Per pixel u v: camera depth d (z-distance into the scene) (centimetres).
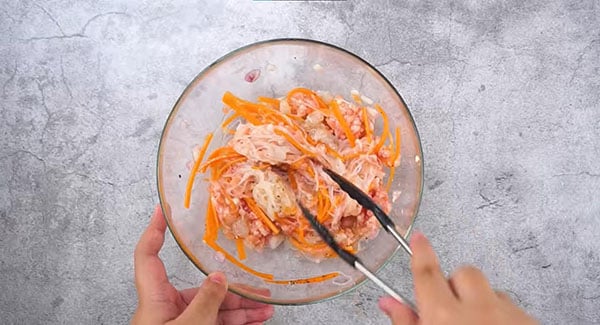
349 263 37
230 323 46
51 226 48
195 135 43
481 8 50
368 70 42
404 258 48
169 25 49
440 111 49
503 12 50
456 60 49
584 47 50
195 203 43
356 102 44
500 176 49
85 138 49
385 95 42
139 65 49
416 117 49
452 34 49
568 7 50
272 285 42
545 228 48
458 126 49
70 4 49
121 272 48
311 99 43
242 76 43
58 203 48
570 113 49
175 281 47
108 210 48
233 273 43
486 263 48
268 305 46
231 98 43
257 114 43
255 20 49
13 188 48
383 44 49
